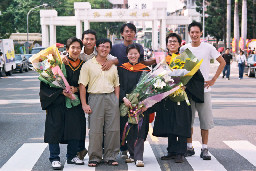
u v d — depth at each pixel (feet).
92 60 22.33
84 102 22.07
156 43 235.40
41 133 31.50
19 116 39.47
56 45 22.27
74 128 21.98
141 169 21.70
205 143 23.90
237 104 48.06
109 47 22.22
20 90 65.67
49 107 21.89
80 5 229.66
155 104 22.81
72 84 22.27
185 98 22.36
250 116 39.29
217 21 200.64
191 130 24.35
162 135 23.32
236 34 146.92
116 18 231.30
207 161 23.30
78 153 23.35
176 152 22.88
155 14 233.14
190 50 23.91
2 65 103.60
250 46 120.37
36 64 21.39
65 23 236.84
